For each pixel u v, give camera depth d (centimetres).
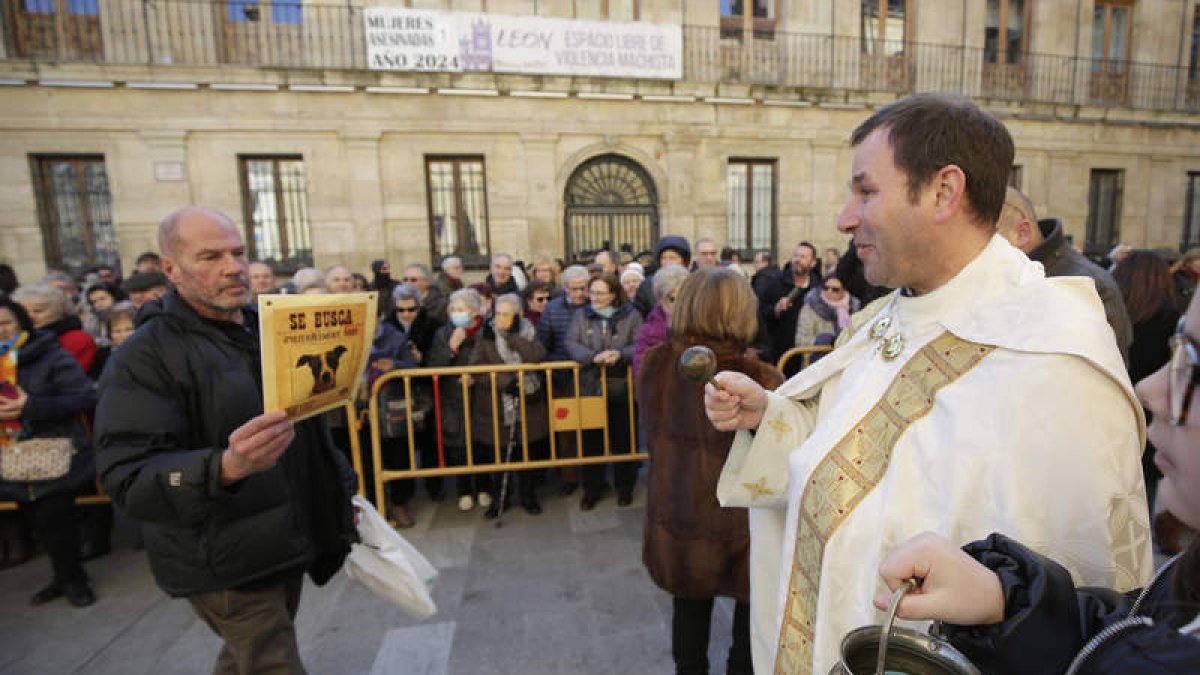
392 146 974
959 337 86
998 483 74
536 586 279
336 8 932
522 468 351
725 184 1082
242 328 166
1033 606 59
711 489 179
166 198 916
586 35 987
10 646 249
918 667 63
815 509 93
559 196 1027
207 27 900
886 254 92
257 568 151
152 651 245
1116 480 73
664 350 194
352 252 973
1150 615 54
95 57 899
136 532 360
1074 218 1266
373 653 233
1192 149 1315
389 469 357
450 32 941
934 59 1167
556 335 395
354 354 151
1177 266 469
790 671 95
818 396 124
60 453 270
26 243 905
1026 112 1207
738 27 1082
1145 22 1288
